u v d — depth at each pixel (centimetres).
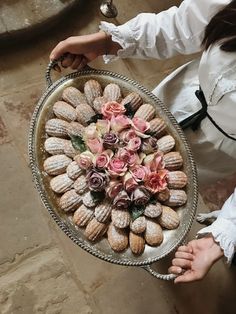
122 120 103
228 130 111
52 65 111
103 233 100
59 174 102
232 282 167
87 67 113
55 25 189
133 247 99
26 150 169
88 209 100
